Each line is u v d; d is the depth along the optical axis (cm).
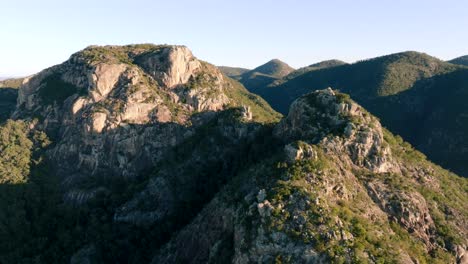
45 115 18950
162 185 15000
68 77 19838
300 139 11875
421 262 8875
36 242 14175
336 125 11662
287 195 9038
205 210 11425
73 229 14600
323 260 7756
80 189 16188
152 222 14275
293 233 8231
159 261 11456
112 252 13375
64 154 17588
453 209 11131
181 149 16562
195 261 10338
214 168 15150
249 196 9781
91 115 17425
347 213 8875
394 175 11231
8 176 15988
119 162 17050
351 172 10731
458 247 9894
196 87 19550
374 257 8031
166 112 18200
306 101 12750
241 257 8569
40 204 15688
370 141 11300
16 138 17975
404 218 10044
